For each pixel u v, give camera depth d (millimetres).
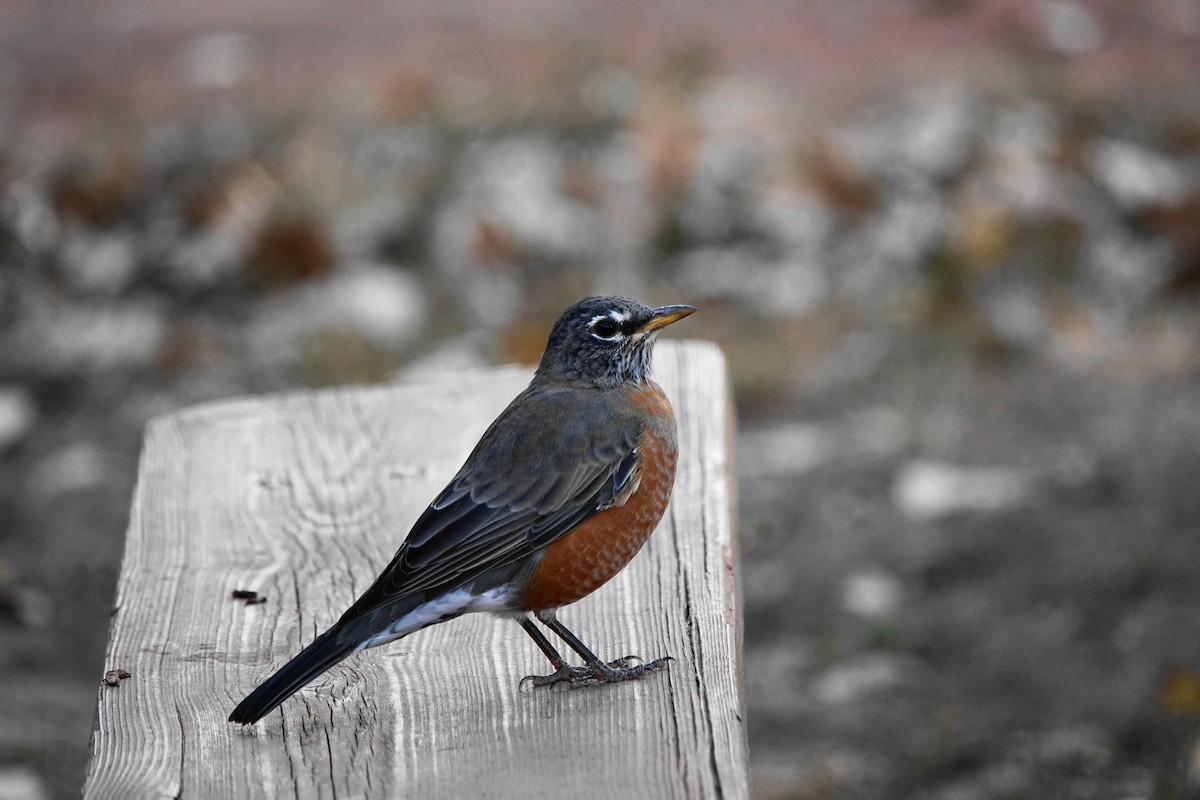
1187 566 11039
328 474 7191
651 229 15664
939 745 9594
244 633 5867
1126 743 9523
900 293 15023
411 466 7250
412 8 21625
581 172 16172
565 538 5859
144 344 15266
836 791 9250
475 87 18156
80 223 16438
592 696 5383
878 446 13133
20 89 19906
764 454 13273
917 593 11391
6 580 11805
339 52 20031
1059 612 10891
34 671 10906
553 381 6410
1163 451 12484
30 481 13805
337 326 15047
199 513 6840
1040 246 15266
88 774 4941
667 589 6098
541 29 20281
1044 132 16422
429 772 4918
